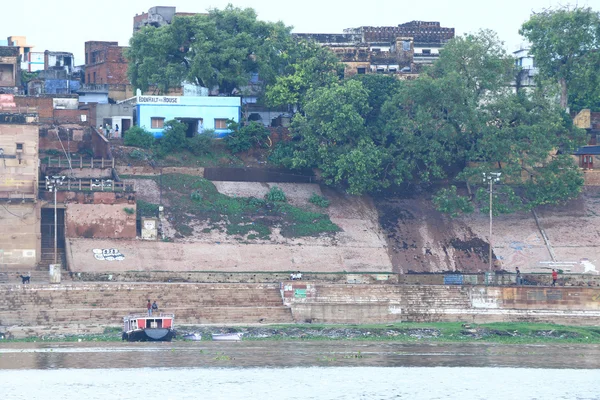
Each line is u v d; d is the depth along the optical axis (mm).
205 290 156625
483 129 190125
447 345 145750
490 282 168875
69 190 172250
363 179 188250
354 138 195000
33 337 143375
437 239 184000
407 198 194625
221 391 114438
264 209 186375
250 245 175625
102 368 125250
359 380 121000
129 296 153000
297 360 131875
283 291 158125
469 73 197375
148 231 173625
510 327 155250
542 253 182000
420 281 168750
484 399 113312
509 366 131500
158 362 129250
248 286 158625
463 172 189750
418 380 121938
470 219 190125
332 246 178625
